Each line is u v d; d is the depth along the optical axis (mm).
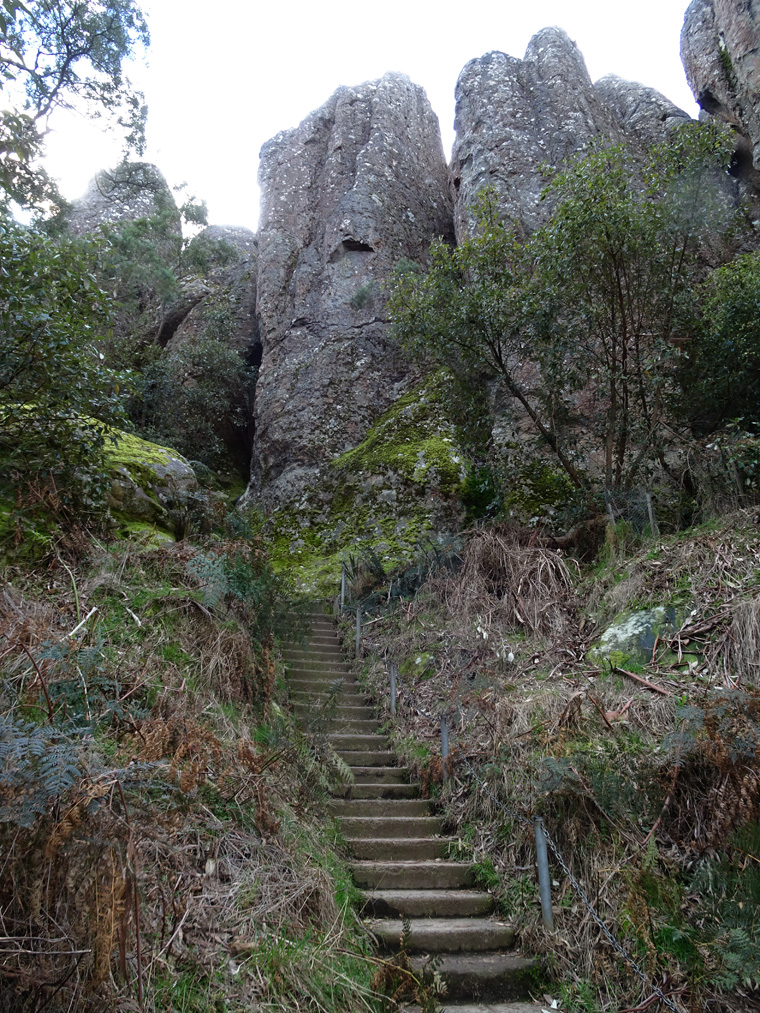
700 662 5320
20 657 3701
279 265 18188
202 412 17344
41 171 10430
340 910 3773
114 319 6453
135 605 4949
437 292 9672
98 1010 2387
